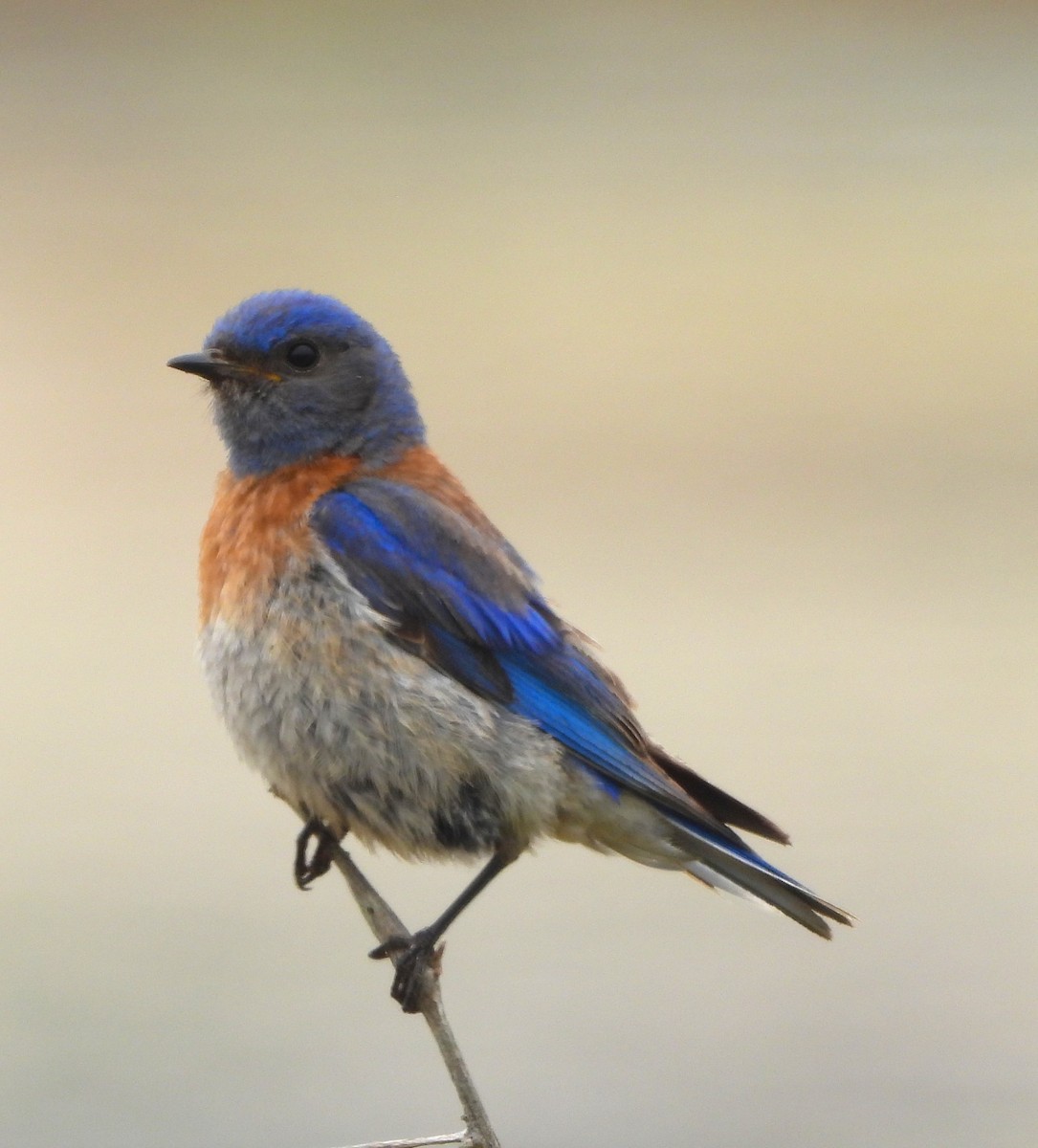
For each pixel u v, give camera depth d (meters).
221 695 8.12
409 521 8.18
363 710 7.92
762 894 8.23
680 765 8.48
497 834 8.12
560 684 8.21
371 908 7.61
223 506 8.38
